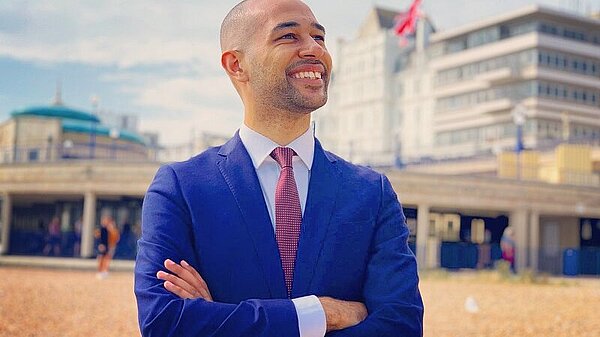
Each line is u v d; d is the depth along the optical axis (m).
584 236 39.09
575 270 32.94
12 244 33.50
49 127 42.47
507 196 32.78
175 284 2.45
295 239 2.58
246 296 2.48
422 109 93.12
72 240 32.28
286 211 2.60
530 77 74.50
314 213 2.60
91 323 11.89
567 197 34.31
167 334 2.37
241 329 2.34
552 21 76.38
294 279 2.52
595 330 12.36
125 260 31.02
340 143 104.25
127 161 30.36
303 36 2.64
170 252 2.51
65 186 31.17
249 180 2.61
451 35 83.94
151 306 2.41
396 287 2.60
